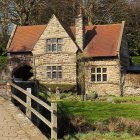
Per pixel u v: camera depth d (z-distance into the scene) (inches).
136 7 2293.3
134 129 686.5
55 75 1601.9
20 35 1772.9
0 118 598.9
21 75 1786.4
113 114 755.4
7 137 509.7
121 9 2231.8
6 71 1712.6
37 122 711.7
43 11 2240.4
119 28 1690.5
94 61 1581.0
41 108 797.2
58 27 1601.9
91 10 2130.9
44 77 1620.3
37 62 1638.8
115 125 697.0
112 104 954.1
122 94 1553.9
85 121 711.1
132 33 2242.9
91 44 1627.7
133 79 1550.2
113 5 2203.5
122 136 662.5
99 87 1572.3
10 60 1708.9
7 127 553.9
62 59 1589.6
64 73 1584.6
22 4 2101.4
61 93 1498.5
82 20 1611.7
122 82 1556.3
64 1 2258.9
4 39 2078.0
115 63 1558.8
